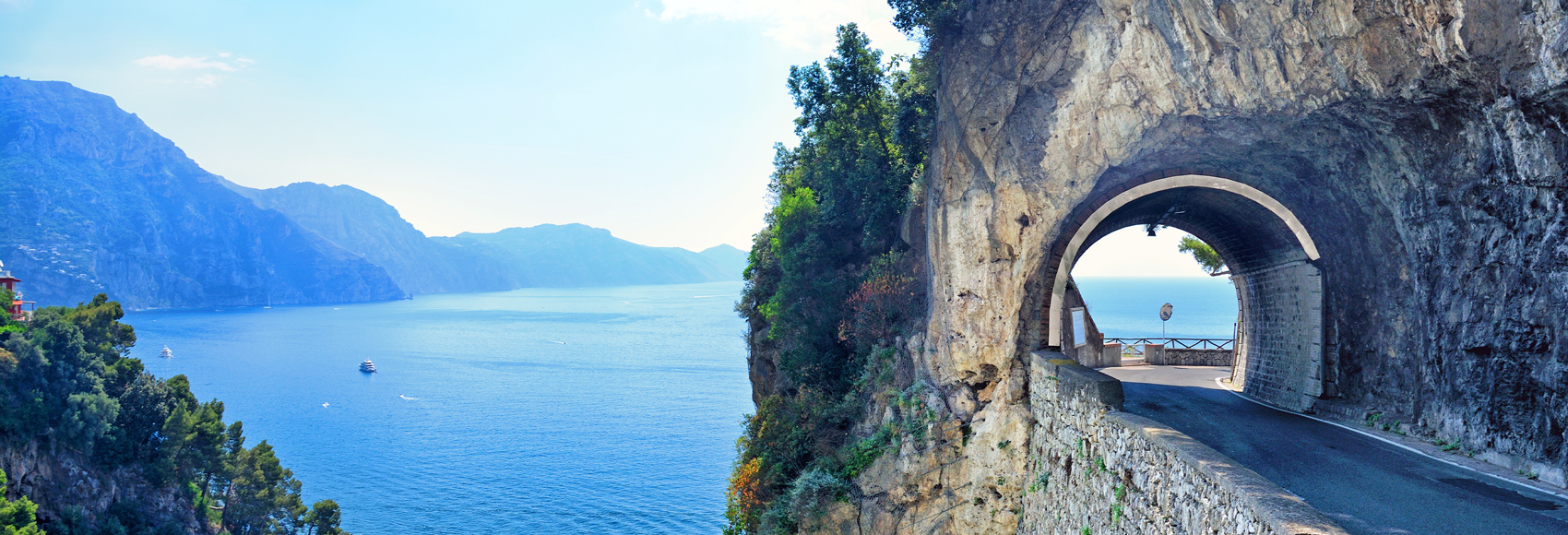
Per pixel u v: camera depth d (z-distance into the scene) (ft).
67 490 209.56
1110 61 60.03
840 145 112.16
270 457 242.99
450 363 639.35
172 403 250.37
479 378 551.18
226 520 233.14
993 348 74.33
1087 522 49.42
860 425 89.76
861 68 109.60
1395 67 42.11
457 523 233.96
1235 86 52.39
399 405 445.78
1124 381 90.89
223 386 523.29
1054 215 70.54
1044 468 64.13
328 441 353.72
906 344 86.94
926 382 81.20
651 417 394.32
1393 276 55.26
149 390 244.42
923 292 87.86
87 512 212.43
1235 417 60.75
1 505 178.50
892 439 81.51
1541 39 33.71
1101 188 70.85
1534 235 38.91
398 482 280.51
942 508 75.97
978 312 74.13
